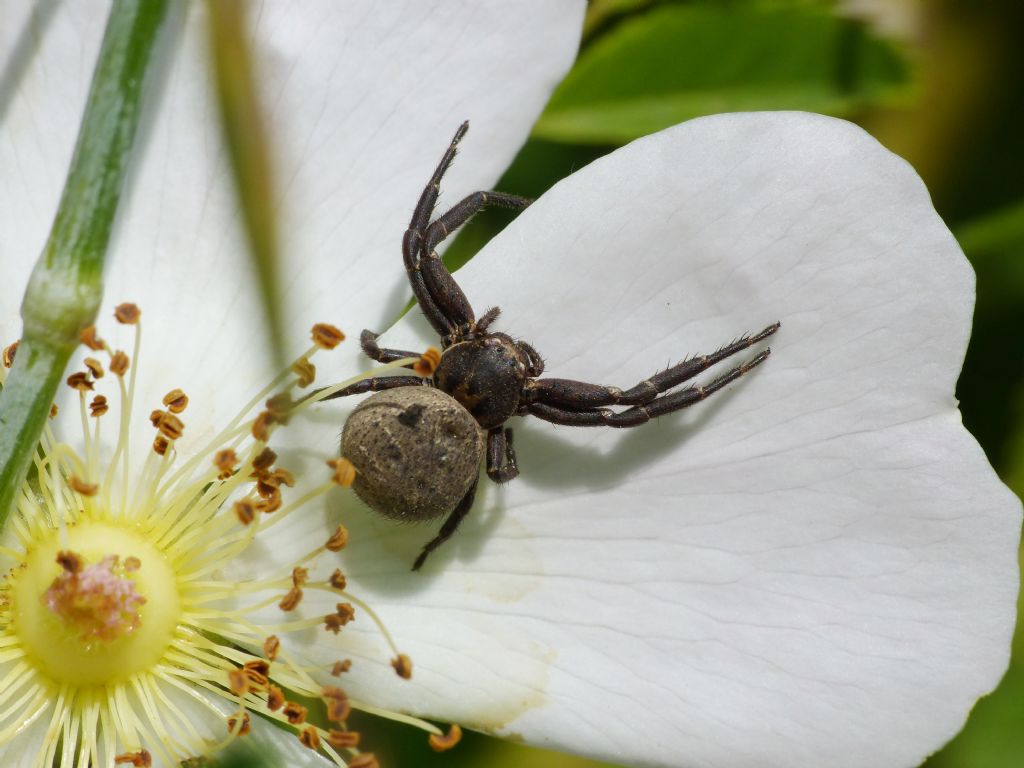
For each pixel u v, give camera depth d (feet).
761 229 0.30
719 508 0.30
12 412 0.28
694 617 0.30
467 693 0.30
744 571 0.30
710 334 0.30
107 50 0.27
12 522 0.30
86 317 0.28
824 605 0.30
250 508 0.30
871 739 0.30
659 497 0.30
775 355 0.30
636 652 0.30
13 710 0.30
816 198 0.30
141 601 0.30
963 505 0.29
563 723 0.30
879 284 0.30
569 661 0.30
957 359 0.29
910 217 0.29
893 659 0.30
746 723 0.30
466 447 0.30
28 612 0.30
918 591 0.30
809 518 0.30
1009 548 0.29
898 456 0.30
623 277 0.30
